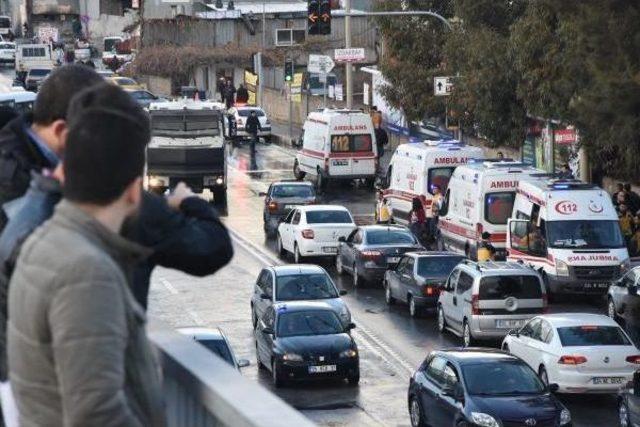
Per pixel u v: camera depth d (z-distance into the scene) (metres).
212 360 11.20
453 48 127.88
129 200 9.34
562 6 85.19
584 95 83.88
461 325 87.50
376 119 164.38
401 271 98.62
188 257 11.27
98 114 9.07
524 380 65.06
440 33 143.75
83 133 9.07
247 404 9.62
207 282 106.81
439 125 165.88
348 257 110.12
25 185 11.57
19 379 8.93
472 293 85.50
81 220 9.09
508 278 85.25
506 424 62.62
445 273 95.38
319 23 128.75
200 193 152.25
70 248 8.72
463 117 131.88
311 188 130.75
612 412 71.75
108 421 8.53
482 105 117.62
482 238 103.62
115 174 9.11
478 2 118.88
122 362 8.70
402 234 108.19
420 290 94.62
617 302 90.88
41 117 11.45
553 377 73.19
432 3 143.62
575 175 126.06
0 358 10.43
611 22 82.94
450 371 65.94
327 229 114.88
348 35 163.12
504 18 118.69
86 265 8.63
